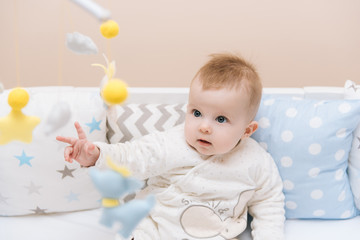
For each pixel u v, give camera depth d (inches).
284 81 63.8
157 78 63.5
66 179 44.6
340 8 59.2
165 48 61.7
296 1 59.0
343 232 44.7
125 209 21.8
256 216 43.2
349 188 46.9
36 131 43.0
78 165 44.2
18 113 25.2
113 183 21.4
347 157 46.4
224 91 38.2
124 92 23.4
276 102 46.9
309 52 61.8
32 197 44.4
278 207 42.7
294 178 45.3
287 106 46.4
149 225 41.4
